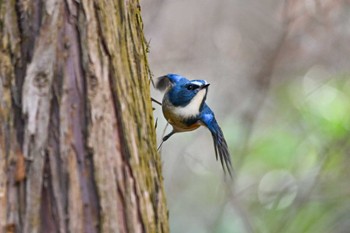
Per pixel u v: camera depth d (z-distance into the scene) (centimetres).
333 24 1409
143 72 569
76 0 526
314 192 1383
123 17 556
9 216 502
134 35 569
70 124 513
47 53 516
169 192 1549
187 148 1582
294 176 1402
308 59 1451
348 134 1373
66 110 514
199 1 1582
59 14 521
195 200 1544
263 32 1532
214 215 1447
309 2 1399
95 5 533
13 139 508
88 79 521
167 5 1559
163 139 847
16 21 520
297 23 1431
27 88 511
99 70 526
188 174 1565
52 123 511
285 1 1414
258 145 1439
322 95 1423
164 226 555
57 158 509
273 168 1429
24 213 502
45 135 509
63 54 519
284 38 1449
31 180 505
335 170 1380
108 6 541
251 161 1444
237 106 1507
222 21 1567
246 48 1538
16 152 507
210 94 1527
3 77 513
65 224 505
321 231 1361
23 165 506
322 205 1380
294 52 1456
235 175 1415
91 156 515
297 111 1459
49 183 506
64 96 514
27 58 516
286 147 1414
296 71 1469
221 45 1547
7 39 518
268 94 1495
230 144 1437
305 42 1439
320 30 1423
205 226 1469
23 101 510
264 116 1496
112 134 525
